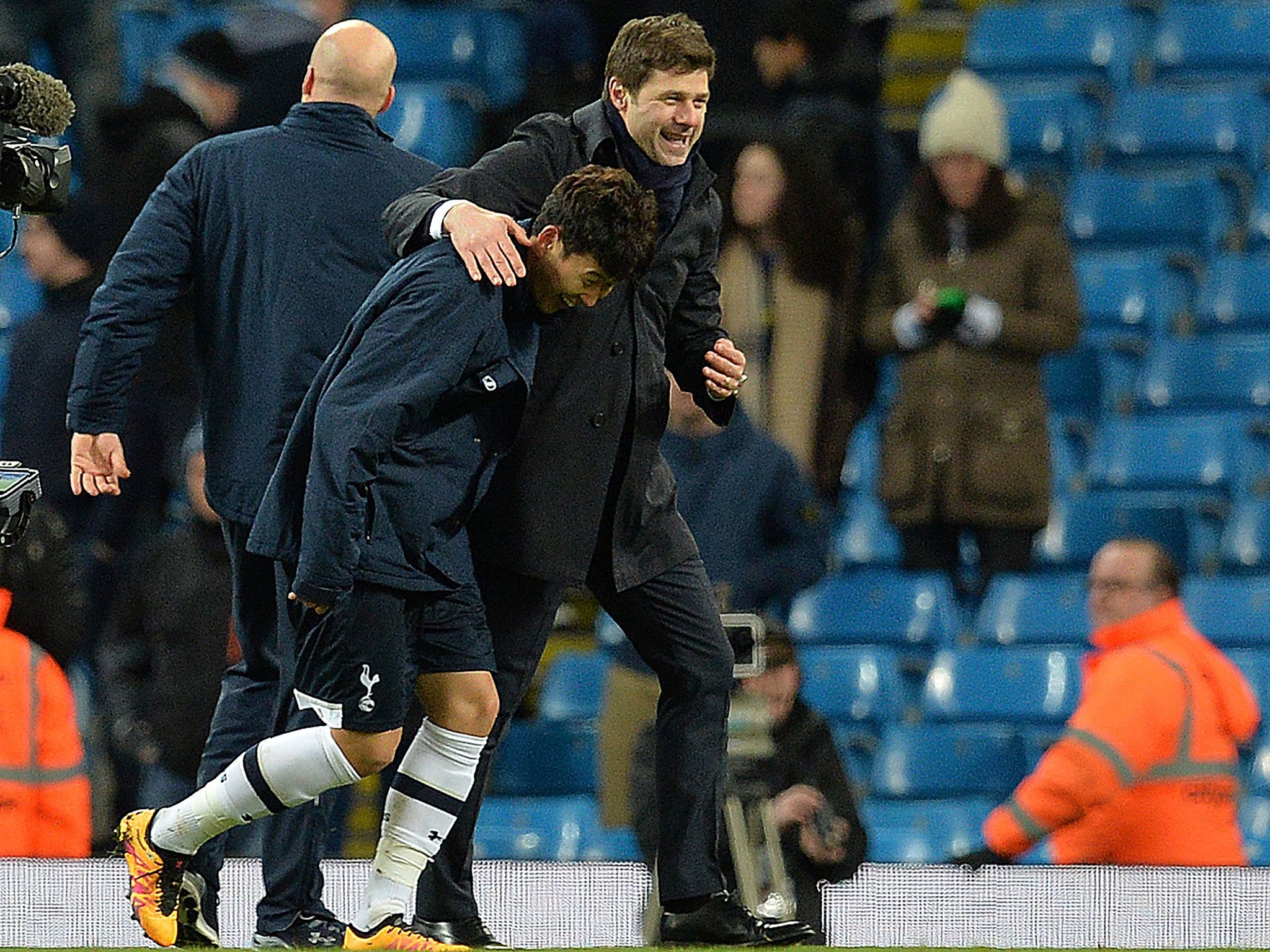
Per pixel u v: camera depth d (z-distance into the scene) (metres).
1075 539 35.62
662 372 16.88
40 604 24.06
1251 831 30.12
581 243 15.27
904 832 30.56
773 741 22.27
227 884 19.50
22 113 16.89
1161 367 38.56
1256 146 42.03
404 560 15.43
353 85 18.09
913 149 41.16
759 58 35.91
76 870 19.12
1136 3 44.34
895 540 35.62
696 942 17.30
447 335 15.06
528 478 16.47
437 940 17.20
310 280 17.64
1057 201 31.97
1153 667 21.75
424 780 16.20
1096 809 21.84
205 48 32.59
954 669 32.91
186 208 17.86
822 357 31.44
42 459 29.86
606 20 42.00
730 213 31.62
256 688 18.06
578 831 29.83
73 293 30.38
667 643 17.08
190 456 25.69
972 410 31.23
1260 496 36.75
